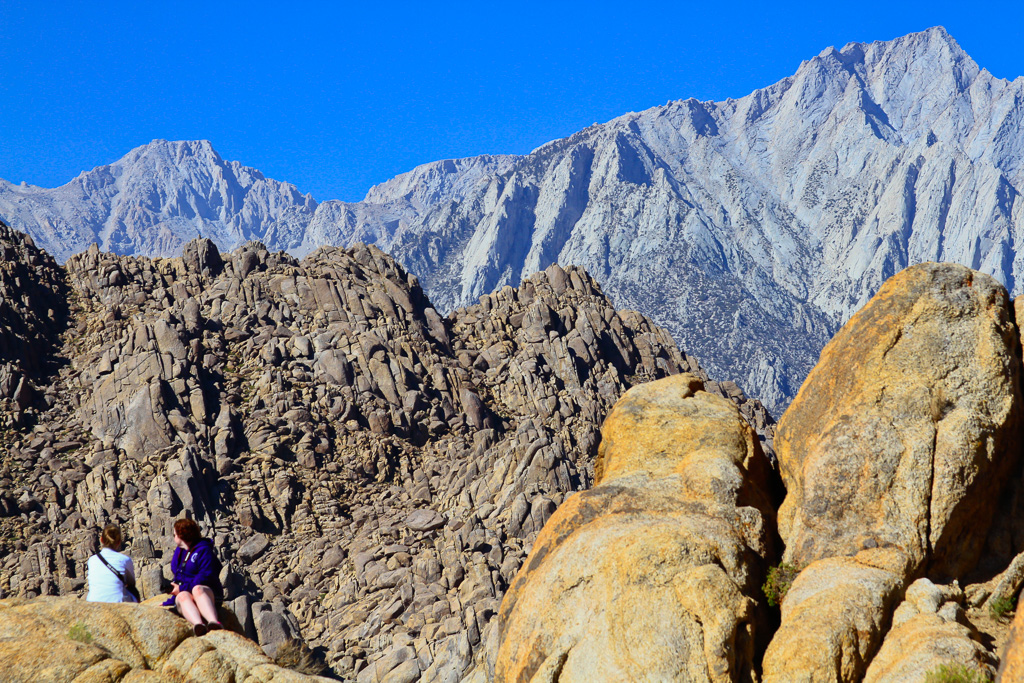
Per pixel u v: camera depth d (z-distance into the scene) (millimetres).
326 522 67125
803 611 12266
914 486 13539
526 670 13242
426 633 48031
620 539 13172
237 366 84188
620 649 12188
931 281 15031
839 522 13641
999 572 13414
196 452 71062
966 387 14234
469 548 55312
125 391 75312
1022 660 9766
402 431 81312
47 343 83438
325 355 86000
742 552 13062
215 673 11336
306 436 76438
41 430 72750
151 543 59219
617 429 16781
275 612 51938
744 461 15492
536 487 61156
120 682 11016
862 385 14797
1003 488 14156
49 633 11320
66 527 62344
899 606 12359
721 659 11641
